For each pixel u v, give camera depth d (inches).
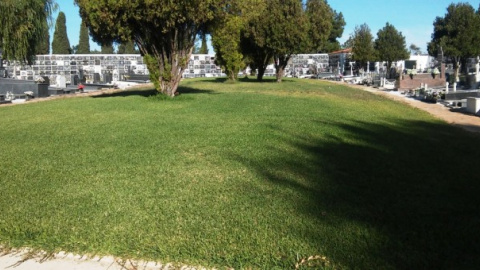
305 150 309.9
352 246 155.6
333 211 188.4
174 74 667.4
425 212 190.5
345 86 1273.4
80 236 163.5
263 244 156.6
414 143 365.4
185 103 611.2
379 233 166.6
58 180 232.5
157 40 650.8
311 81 1542.8
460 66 1652.3
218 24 659.4
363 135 385.1
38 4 799.7
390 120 524.7
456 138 419.2
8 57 796.0
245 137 352.5
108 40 685.3
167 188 217.8
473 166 288.7
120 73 1761.8
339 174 248.7
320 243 157.5
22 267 145.3
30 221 177.0
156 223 174.1
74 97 832.3
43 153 297.1
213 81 1412.4
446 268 141.6
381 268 141.2
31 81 938.7
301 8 1290.6
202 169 253.9
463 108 716.7
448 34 1628.9
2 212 186.7
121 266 144.9
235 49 1348.4
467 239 162.7
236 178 235.8
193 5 583.5
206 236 163.0
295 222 176.1
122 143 328.5
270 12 1269.7
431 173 261.3
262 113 513.7
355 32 2096.5
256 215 183.2
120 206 192.4
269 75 2253.9
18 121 461.1
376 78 1606.8
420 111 693.3
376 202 202.2
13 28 769.6
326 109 573.9
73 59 1887.3
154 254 150.5
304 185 225.6
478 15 1621.6
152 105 587.5
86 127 406.9
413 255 149.6
